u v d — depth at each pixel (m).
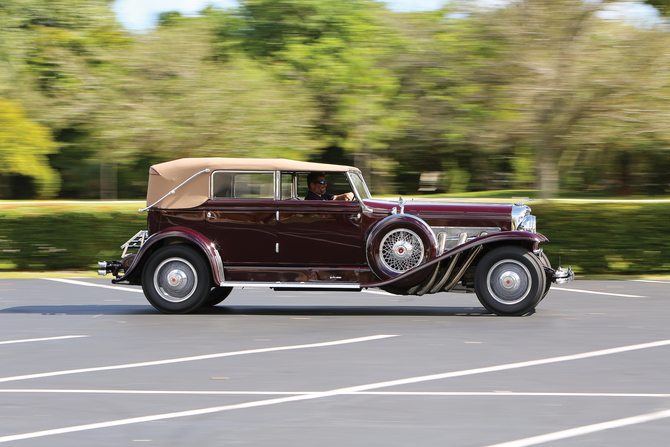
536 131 22.59
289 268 12.09
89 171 48.47
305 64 38.59
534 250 11.77
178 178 12.19
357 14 46.41
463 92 24.58
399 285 11.85
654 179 50.12
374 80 35.28
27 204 19.81
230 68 34.16
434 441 5.52
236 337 9.87
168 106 31.28
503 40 23.14
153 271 12.04
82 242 19.58
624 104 22.09
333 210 12.01
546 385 7.19
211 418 6.11
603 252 18.61
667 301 13.58
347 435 5.67
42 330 10.46
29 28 37.34
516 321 11.23
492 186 50.84
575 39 22.75
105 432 5.75
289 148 32.16
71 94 32.94
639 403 6.54
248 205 12.09
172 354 8.71
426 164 52.22
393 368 7.95
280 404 6.52
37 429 5.82
